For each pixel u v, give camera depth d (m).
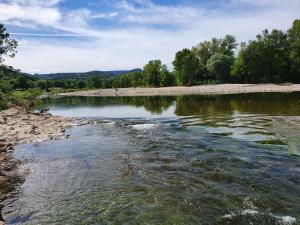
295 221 8.54
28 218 9.55
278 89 68.75
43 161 15.63
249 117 27.17
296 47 90.56
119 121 29.30
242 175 12.14
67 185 12.15
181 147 17.06
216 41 127.81
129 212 9.59
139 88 118.69
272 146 16.31
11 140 20.80
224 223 8.62
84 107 52.91
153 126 25.11
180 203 9.98
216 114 30.83
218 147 16.64
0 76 60.47
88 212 9.77
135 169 13.58
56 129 24.88
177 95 73.50
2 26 58.09
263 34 96.69
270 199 9.92
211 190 10.85
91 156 16.27
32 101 50.47
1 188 12.02
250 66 96.62
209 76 112.62
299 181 11.29
